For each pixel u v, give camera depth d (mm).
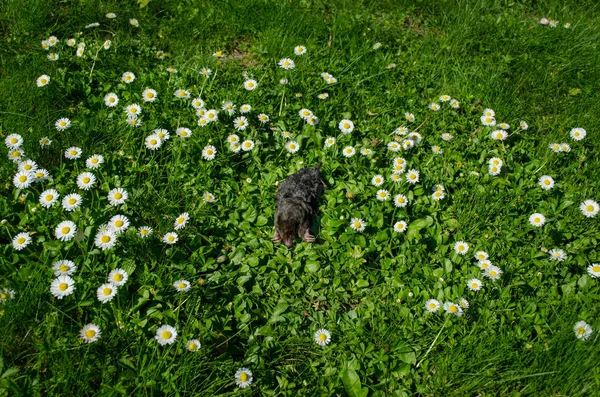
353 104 1006
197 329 606
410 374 611
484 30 1214
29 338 581
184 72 994
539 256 746
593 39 1208
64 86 929
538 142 989
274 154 886
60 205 718
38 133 822
